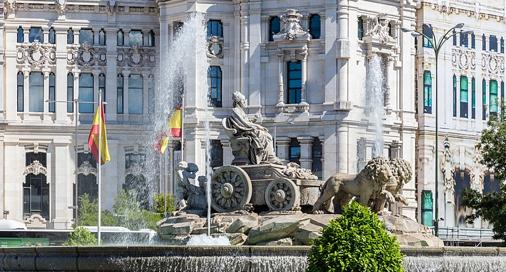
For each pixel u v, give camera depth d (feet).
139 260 183.32
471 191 358.02
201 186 224.74
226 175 220.43
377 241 170.30
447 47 511.81
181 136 447.01
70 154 491.72
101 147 380.37
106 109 492.95
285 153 471.21
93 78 495.00
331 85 467.93
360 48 476.95
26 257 190.39
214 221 217.36
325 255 169.89
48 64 492.95
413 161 495.82
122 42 495.82
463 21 517.55
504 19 533.55
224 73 480.64
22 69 491.31
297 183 219.00
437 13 506.07
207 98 469.16
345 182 216.95
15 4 489.26
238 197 219.41
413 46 497.87
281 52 472.85
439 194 502.38
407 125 492.95
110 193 488.85
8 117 489.26
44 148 491.72
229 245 188.14
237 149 223.71
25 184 490.49
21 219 487.20
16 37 491.72
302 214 213.46
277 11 474.90
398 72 492.54
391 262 170.71
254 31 476.54
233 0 479.41
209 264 182.70
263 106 475.31
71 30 494.59
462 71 517.96
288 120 469.57
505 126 371.35
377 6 482.69
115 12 494.18
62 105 492.54
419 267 194.29
